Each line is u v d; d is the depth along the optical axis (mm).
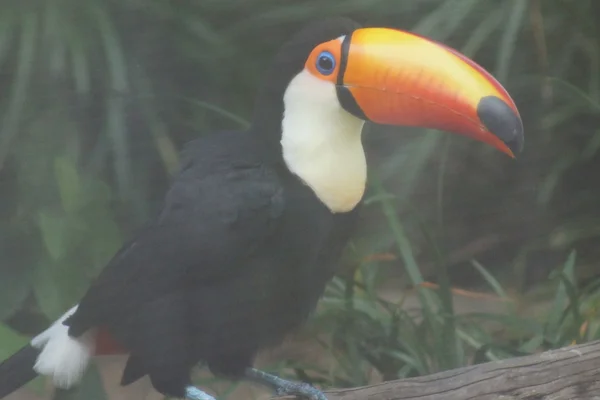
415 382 4375
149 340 4617
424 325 6031
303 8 6086
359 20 6461
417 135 6867
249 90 6078
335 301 6117
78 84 5574
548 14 7270
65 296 5438
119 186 5656
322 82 4457
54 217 5426
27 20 5613
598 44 7336
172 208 4523
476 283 7594
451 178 7551
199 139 4867
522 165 7668
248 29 6055
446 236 7613
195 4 5863
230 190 4434
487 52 7219
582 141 7695
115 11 5730
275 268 4504
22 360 4699
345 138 4480
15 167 5570
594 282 6785
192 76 5957
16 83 5594
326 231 4523
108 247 5449
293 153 4461
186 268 4480
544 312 6934
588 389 4352
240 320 4594
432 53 4496
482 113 4402
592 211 7801
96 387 5359
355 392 4391
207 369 4965
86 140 5723
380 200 6348
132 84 5773
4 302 5492
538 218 7711
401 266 7000
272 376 4785
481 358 5809
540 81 7355
